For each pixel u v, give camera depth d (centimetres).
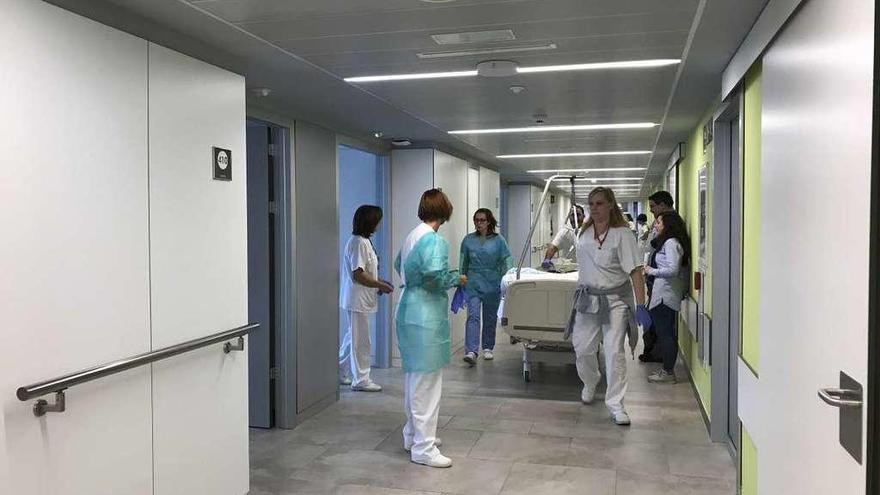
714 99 414
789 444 212
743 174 311
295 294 444
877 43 136
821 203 177
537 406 492
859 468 147
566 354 557
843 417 157
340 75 354
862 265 146
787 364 214
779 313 226
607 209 432
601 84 378
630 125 536
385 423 452
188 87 275
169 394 265
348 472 362
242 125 315
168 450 265
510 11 251
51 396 210
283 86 380
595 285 445
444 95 409
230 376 307
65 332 212
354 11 250
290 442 413
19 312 196
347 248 542
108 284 230
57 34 209
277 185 436
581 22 264
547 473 359
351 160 642
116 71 234
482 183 862
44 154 204
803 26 197
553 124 530
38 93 202
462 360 667
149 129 251
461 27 272
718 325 404
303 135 458
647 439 414
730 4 242
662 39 289
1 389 190
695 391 516
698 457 381
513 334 530
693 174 550
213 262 292
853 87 152
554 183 1334
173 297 265
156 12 249
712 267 406
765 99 252
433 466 369
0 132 190
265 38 286
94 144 224
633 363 643
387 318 632
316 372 476
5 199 191
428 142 634
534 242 1281
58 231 209
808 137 191
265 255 436
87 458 224
